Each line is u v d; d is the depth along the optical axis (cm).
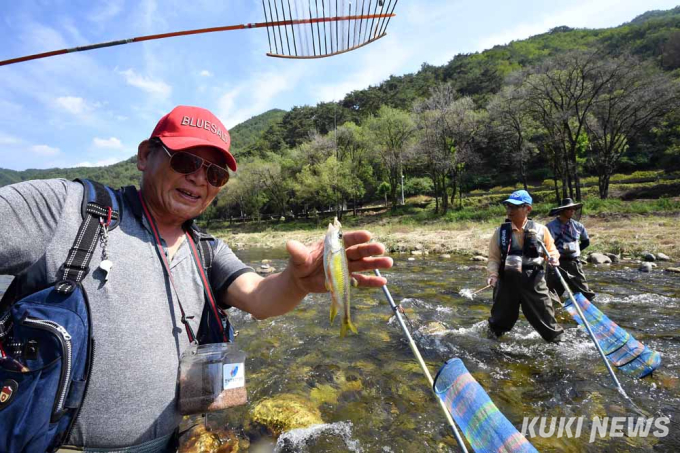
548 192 4253
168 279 179
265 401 414
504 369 492
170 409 172
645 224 1955
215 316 200
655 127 3847
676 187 3441
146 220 178
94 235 155
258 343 614
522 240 565
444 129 3962
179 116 186
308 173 5144
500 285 588
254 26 245
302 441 345
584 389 429
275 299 194
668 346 536
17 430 132
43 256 148
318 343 605
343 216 5438
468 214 3509
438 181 4494
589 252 1420
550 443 335
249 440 349
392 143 4872
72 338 141
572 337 600
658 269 1087
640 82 3084
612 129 3300
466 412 251
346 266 182
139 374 159
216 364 183
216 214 9356
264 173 5969
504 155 5522
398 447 336
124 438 156
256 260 1930
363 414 392
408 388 445
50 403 136
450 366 262
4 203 142
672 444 326
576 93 3175
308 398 425
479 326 668
